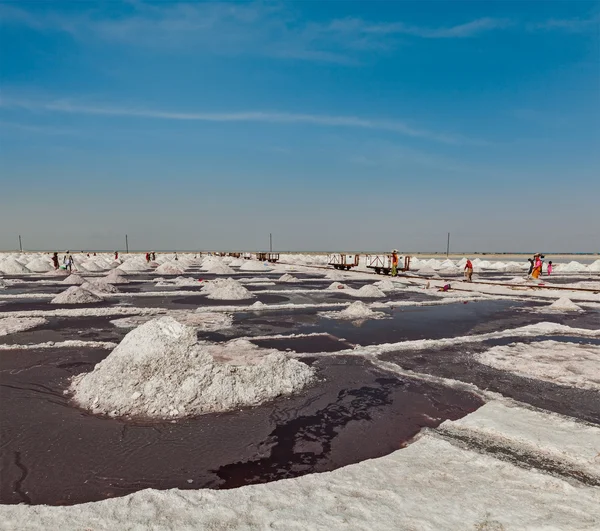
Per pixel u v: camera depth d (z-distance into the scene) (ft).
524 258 284.61
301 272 104.27
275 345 26.78
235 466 11.83
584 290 61.05
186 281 71.56
